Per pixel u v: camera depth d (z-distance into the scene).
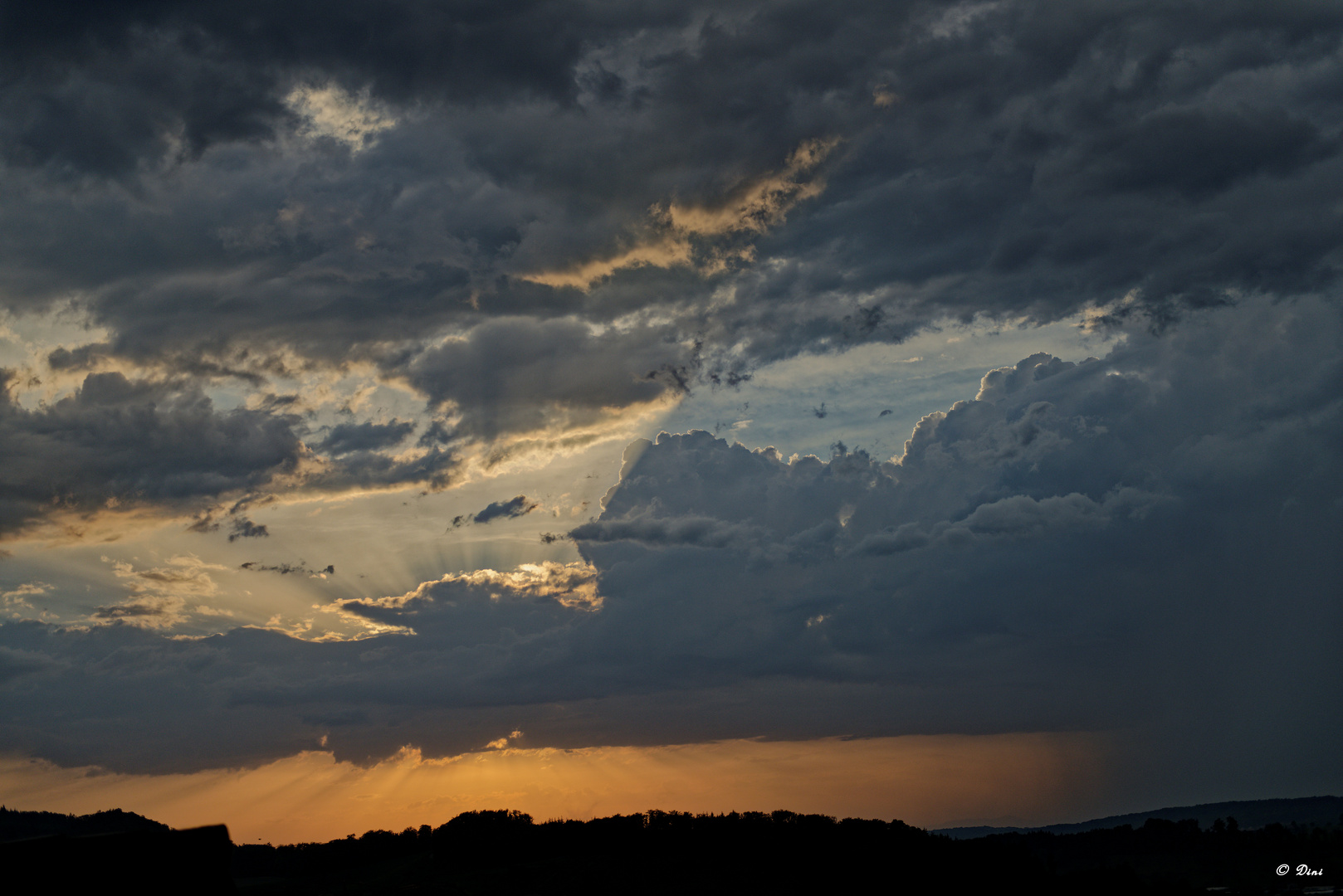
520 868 161.25
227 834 35.44
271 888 163.12
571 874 156.88
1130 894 175.00
